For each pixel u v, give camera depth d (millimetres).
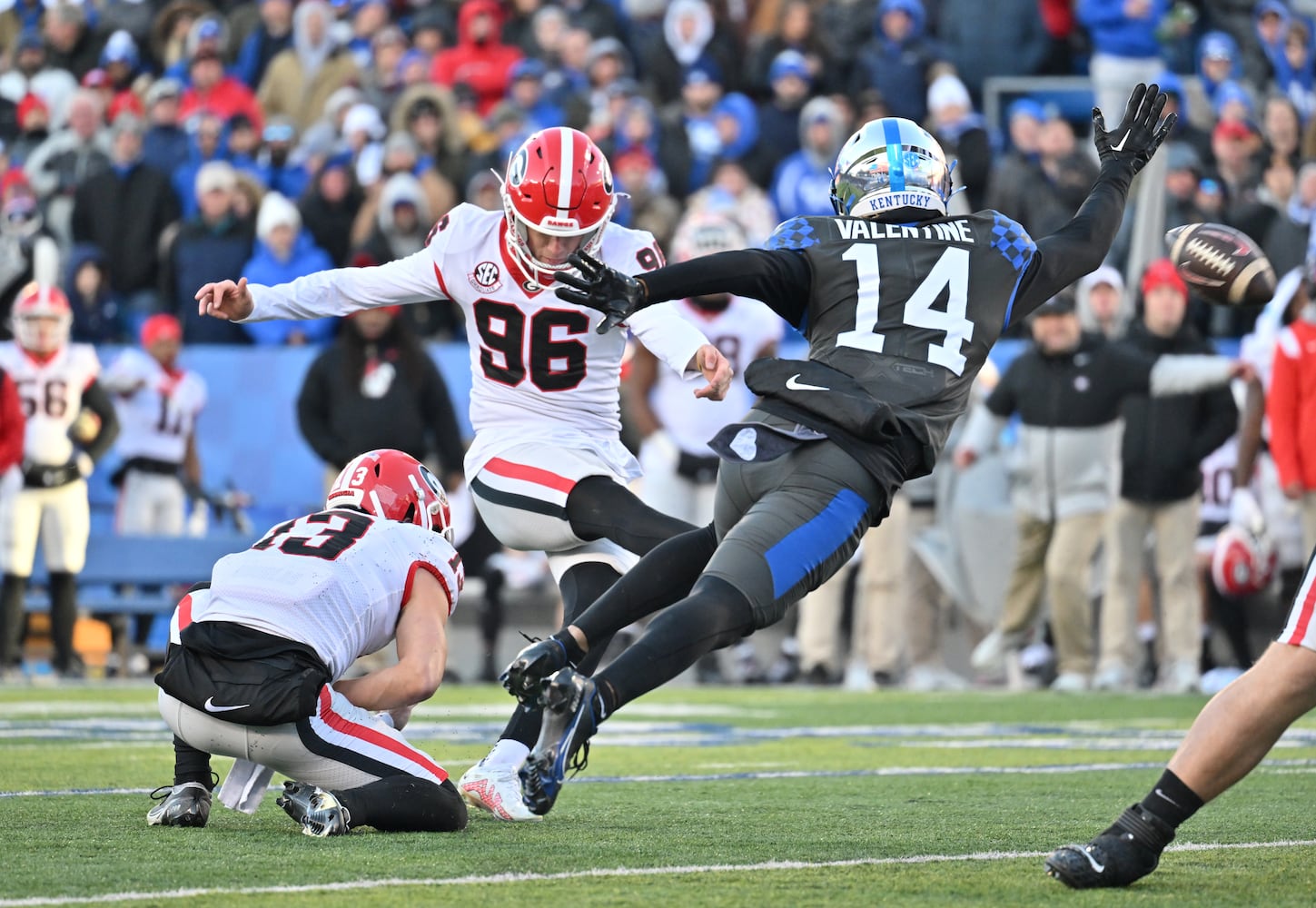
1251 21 50469
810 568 11898
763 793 17234
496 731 24422
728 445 12133
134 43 53062
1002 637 35219
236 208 42375
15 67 51188
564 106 46438
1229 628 35781
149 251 44000
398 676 13875
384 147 43625
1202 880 11656
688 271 12188
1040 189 42031
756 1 51406
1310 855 12812
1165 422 33125
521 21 50656
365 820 13531
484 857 12438
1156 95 14281
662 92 49094
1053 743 23250
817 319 12828
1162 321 33688
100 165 45750
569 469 15938
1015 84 47500
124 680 36000
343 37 49562
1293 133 44281
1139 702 31000
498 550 36844
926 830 14281
